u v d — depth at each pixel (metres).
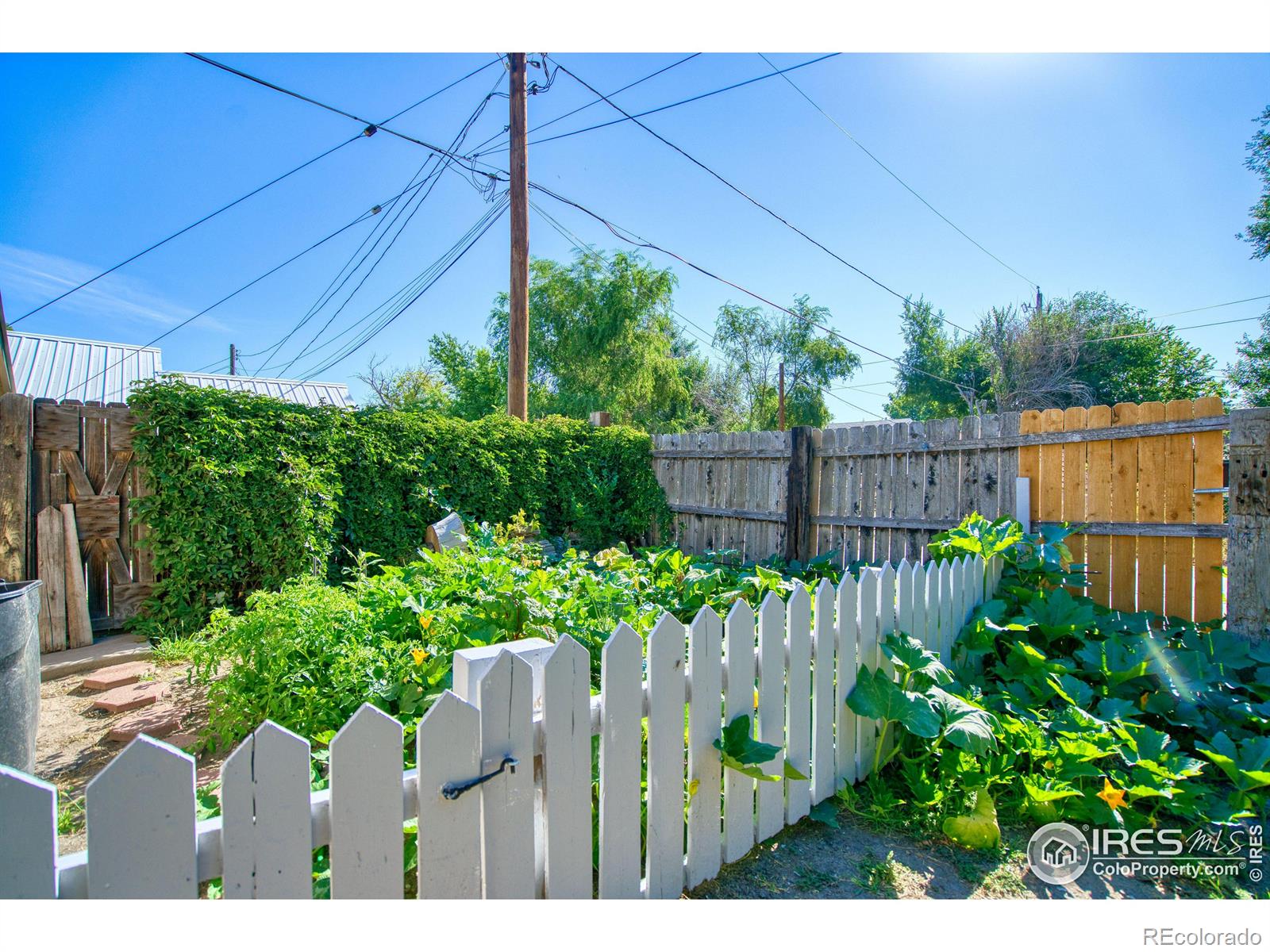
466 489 6.66
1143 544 4.11
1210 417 3.80
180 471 4.68
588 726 1.67
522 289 8.45
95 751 2.79
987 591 3.87
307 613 2.71
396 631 2.88
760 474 7.02
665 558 4.77
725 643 2.06
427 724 1.32
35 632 2.50
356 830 1.23
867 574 2.66
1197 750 2.53
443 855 1.35
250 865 1.12
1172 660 2.99
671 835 1.86
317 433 5.52
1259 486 3.50
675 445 8.12
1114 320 20.50
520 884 1.50
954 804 2.37
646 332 18.97
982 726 2.28
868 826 2.32
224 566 4.78
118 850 1.01
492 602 3.07
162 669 3.78
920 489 5.50
